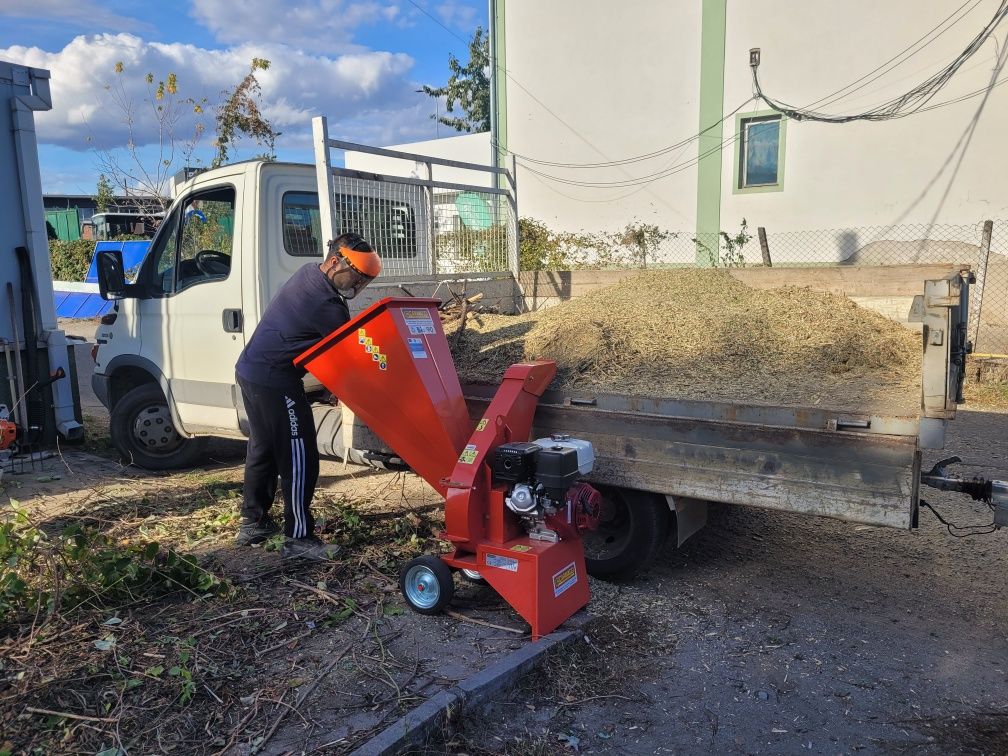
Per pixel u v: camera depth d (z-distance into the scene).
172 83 16.16
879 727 2.79
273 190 5.28
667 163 13.41
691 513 3.79
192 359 5.70
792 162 12.20
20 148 6.55
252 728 2.60
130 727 2.59
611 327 4.28
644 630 3.49
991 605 3.76
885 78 11.26
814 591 3.93
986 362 9.06
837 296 4.67
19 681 2.84
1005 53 10.35
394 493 5.57
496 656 3.13
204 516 4.92
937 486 3.26
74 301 19.45
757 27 12.12
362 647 3.19
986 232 9.34
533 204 14.95
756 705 2.93
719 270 5.24
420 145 16.83
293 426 4.16
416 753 2.56
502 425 3.49
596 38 13.70
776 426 3.20
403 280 5.29
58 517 4.86
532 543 3.40
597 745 2.68
